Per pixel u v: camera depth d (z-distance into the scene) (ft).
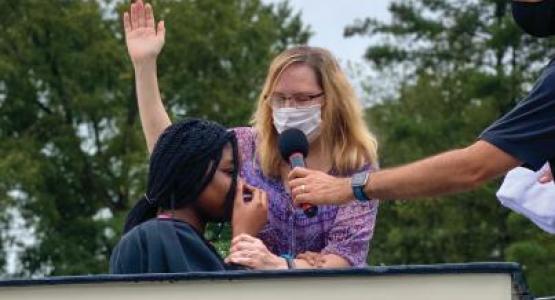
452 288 17.37
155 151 20.40
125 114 107.96
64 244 103.60
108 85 107.24
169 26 107.24
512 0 20.93
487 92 104.06
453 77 112.27
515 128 19.66
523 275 17.47
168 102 108.17
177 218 20.34
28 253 103.86
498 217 103.09
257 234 22.99
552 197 22.02
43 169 104.32
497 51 107.34
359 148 23.73
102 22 108.47
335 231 23.31
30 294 18.06
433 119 108.06
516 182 22.22
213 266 19.61
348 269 17.49
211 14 109.40
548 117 19.54
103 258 104.47
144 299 17.85
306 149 22.79
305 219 23.43
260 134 23.85
